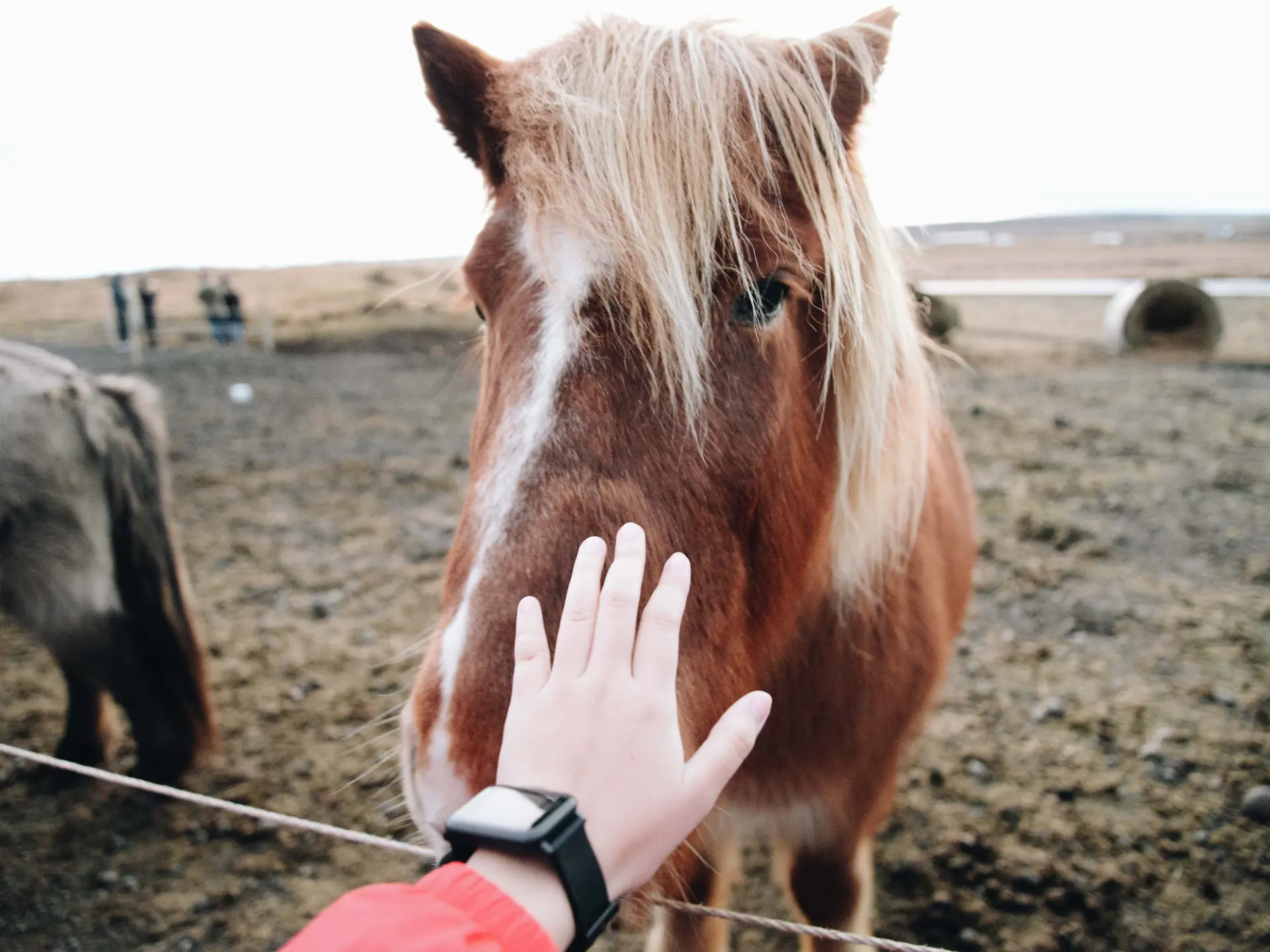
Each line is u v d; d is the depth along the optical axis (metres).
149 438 2.91
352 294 17.02
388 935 0.59
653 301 1.05
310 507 5.48
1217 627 3.52
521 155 1.17
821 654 1.56
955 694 3.14
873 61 1.34
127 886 2.49
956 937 2.20
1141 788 2.63
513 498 1.05
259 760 3.00
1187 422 6.52
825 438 1.42
